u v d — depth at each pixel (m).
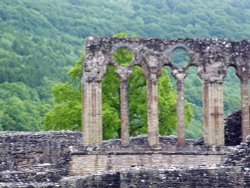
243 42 132.88
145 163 127.19
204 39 132.00
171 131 164.25
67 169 122.50
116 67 129.50
